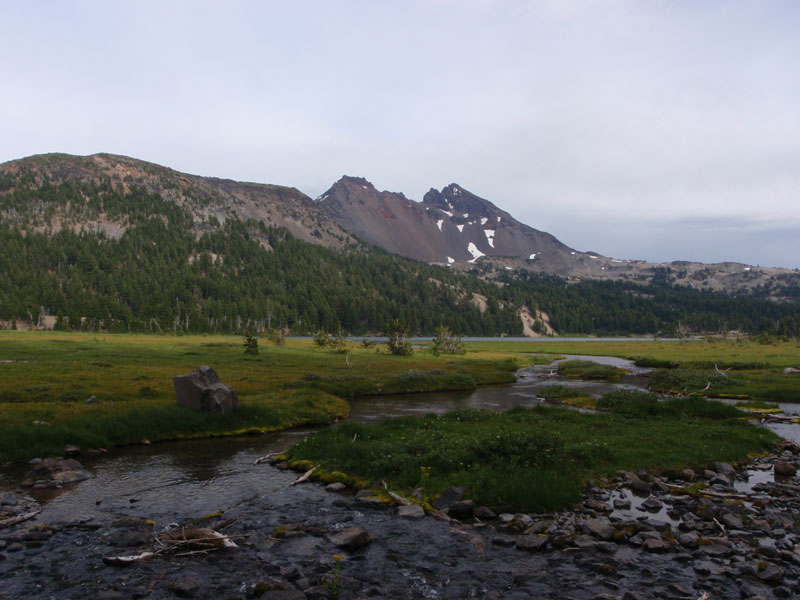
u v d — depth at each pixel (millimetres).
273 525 14625
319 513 15617
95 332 175625
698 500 16609
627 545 13000
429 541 13336
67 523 14672
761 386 50406
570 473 18359
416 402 44938
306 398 37719
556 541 13023
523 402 45094
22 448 22844
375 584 10906
